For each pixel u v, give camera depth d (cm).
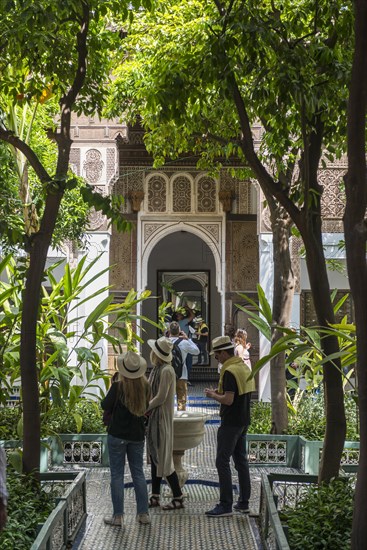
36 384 572
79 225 1053
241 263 1491
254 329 1479
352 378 1006
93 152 1281
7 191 795
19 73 720
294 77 546
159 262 1695
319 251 545
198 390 1528
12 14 570
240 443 632
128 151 1485
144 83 905
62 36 641
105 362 1313
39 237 573
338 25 557
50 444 811
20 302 819
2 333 771
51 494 562
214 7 758
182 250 1697
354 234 390
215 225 1497
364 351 382
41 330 787
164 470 637
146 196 1492
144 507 599
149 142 966
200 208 1495
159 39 867
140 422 598
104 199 570
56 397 755
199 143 941
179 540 557
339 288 1447
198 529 584
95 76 666
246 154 562
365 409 379
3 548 436
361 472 378
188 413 703
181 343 1102
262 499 574
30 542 459
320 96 551
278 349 514
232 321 1483
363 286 386
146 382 599
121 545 544
